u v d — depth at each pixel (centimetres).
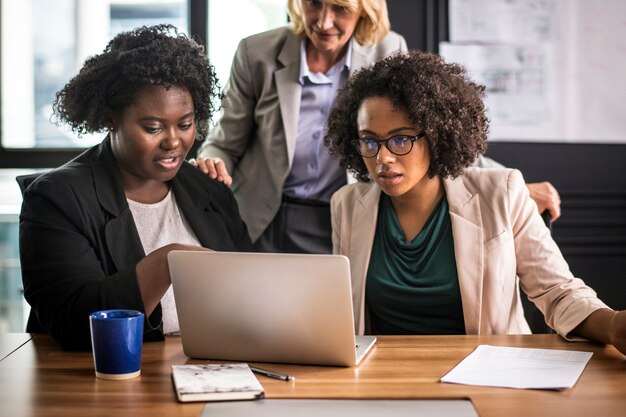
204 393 130
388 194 186
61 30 337
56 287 164
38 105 338
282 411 125
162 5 332
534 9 320
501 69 321
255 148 273
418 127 181
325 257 146
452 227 190
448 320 190
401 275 192
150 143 176
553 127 323
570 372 143
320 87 262
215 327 154
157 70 174
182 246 161
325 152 264
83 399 132
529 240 191
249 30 328
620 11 319
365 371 147
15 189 338
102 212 177
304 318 149
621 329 154
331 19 244
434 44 322
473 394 132
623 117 323
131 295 160
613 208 328
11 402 131
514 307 195
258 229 266
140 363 148
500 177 196
